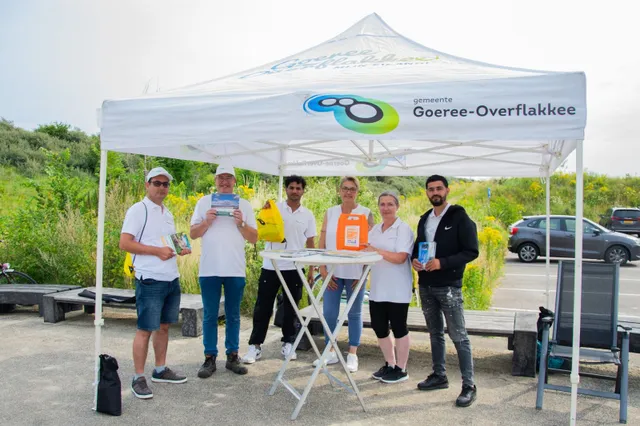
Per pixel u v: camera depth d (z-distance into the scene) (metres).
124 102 3.94
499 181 28.94
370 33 5.42
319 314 3.96
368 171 7.28
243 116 3.70
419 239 4.43
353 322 5.05
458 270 4.23
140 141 3.91
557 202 25.73
